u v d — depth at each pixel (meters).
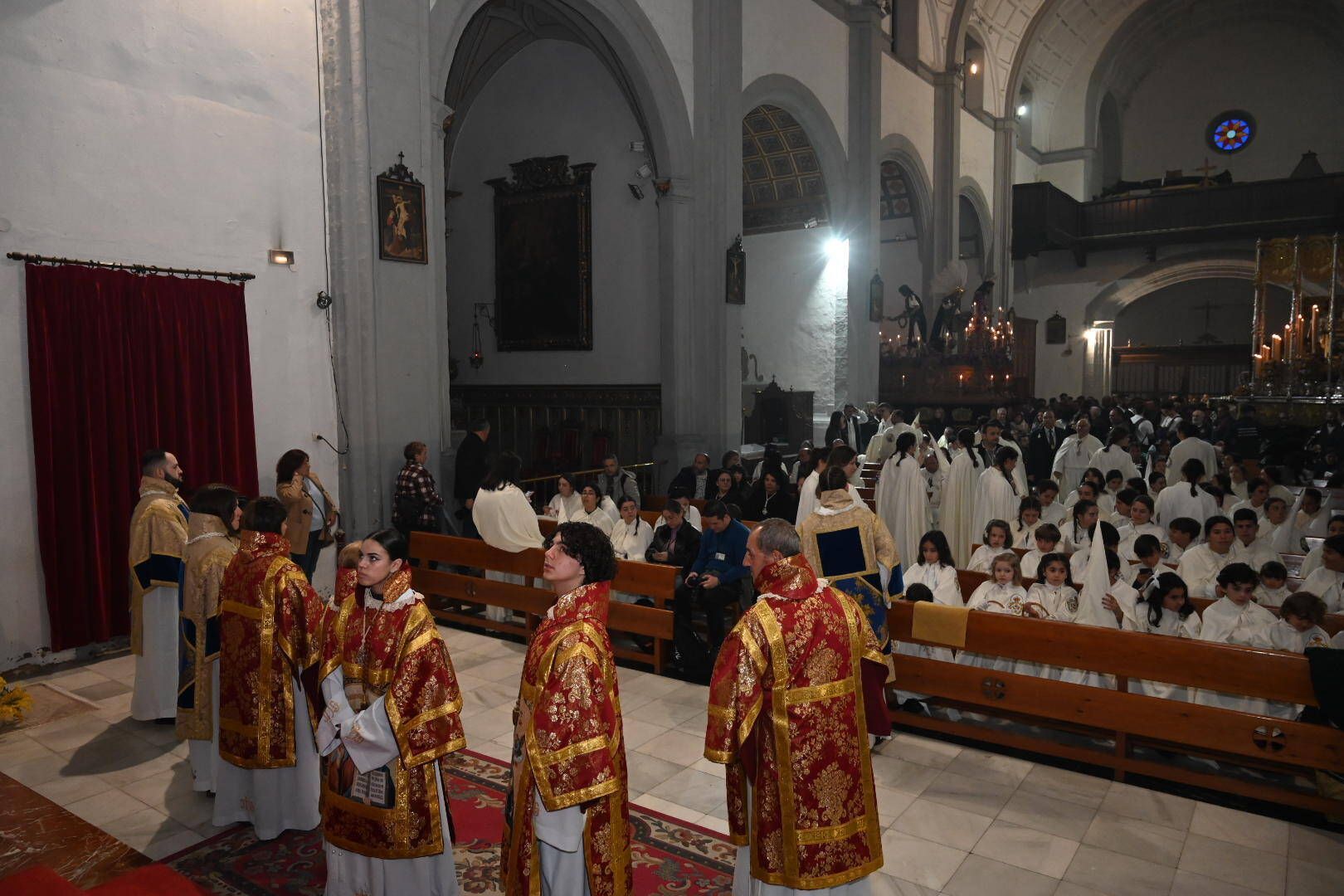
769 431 18.22
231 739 4.06
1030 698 5.03
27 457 6.46
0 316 6.29
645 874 3.85
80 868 3.86
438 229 9.22
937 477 10.38
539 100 14.56
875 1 18.06
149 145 7.10
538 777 2.65
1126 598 5.55
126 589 6.90
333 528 8.10
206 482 7.45
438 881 3.38
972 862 4.01
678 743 5.32
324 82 8.33
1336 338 19.17
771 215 18.81
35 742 5.26
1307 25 27.64
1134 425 17.23
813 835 2.94
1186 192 26.36
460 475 9.13
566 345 14.52
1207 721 4.55
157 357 7.11
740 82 13.50
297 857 3.98
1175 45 29.94
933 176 21.81
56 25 6.53
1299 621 4.86
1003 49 25.50
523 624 7.54
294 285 8.19
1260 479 8.12
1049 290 29.42
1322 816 4.55
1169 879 3.87
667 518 7.29
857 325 17.91
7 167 6.29
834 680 3.01
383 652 3.19
